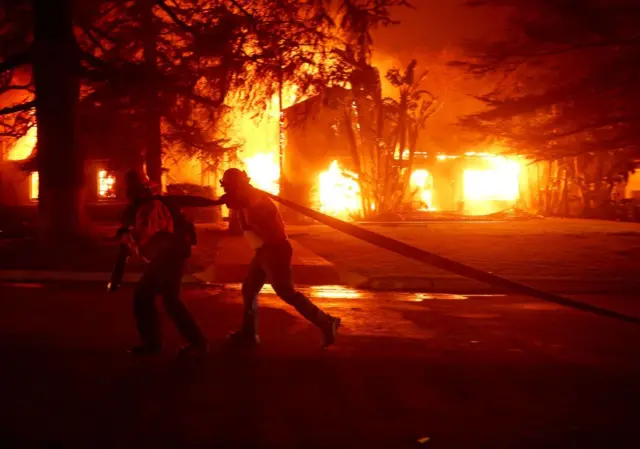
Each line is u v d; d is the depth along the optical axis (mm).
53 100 16641
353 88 18203
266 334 8867
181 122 20062
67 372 6938
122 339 8422
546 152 19672
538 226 27750
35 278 14250
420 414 5809
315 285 13938
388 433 5352
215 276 14773
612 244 20281
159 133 20656
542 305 11484
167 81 16891
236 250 18703
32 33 17781
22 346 8023
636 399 6293
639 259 16734
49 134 16703
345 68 17547
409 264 15844
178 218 7141
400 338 8773
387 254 17938
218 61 17641
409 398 6246
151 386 6492
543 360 7727
